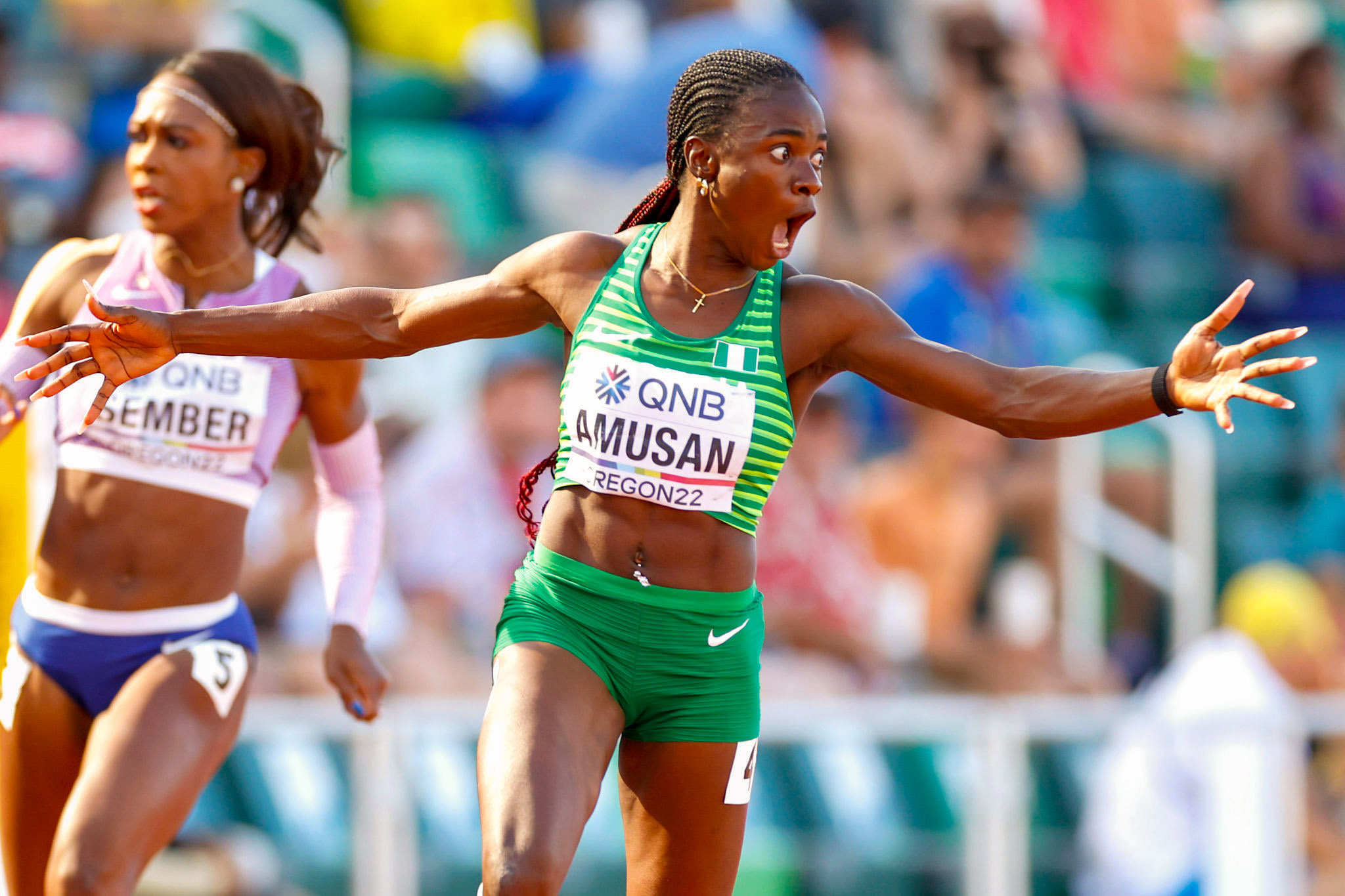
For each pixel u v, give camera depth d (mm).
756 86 10664
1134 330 36656
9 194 28516
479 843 20156
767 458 11242
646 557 11281
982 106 35500
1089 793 21750
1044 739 21781
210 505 13812
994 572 28641
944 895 21281
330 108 30953
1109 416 10703
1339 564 30609
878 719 21391
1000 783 21578
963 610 28016
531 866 10047
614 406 11008
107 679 13656
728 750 11609
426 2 34344
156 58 30438
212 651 13680
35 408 16500
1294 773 22094
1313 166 37688
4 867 14328
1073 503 28469
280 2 31094
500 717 10906
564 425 11367
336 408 14594
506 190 33281
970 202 30297
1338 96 40031
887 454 30375
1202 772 21859
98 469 13656
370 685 14695
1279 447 34656
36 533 16453
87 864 12227
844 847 20969
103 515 13625
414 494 25281
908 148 33562
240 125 13883
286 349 11500
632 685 11398
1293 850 21969
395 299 11570
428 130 33750
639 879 11891
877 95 33781
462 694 23859
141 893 19312
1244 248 37938
